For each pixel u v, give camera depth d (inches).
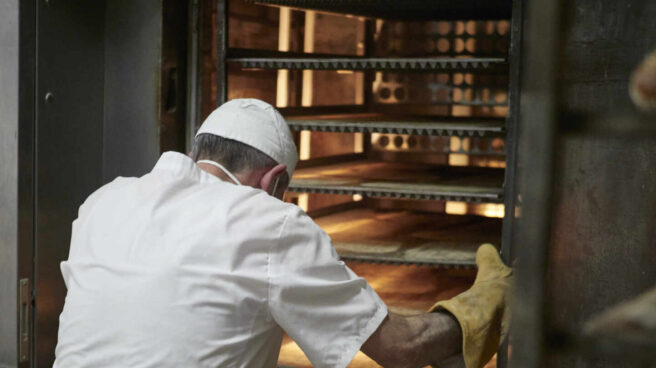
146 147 101.7
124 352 53.1
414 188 96.3
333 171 118.1
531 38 21.3
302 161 120.1
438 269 126.1
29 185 95.3
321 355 56.8
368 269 125.5
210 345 53.3
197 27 101.4
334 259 57.9
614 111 20.9
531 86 21.2
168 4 99.1
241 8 110.9
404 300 105.4
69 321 56.4
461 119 117.1
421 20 128.1
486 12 113.7
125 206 58.5
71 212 101.4
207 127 64.1
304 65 94.2
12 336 97.4
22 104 93.0
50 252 99.4
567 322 21.8
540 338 21.5
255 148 62.1
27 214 95.7
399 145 136.0
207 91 104.7
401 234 113.3
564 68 20.7
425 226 120.6
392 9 110.9
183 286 53.6
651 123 19.9
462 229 118.3
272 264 55.0
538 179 21.1
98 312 54.7
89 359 54.3
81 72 99.8
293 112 115.3
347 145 136.6
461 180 109.5
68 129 99.3
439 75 130.5
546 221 21.1
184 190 58.7
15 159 93.7
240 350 55.1
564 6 20.6
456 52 129.3
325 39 130.0
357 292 58.0
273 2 103.8
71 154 100.1
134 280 54.3
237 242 54.3
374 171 119.7
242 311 54.5
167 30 99.5
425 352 60.1
